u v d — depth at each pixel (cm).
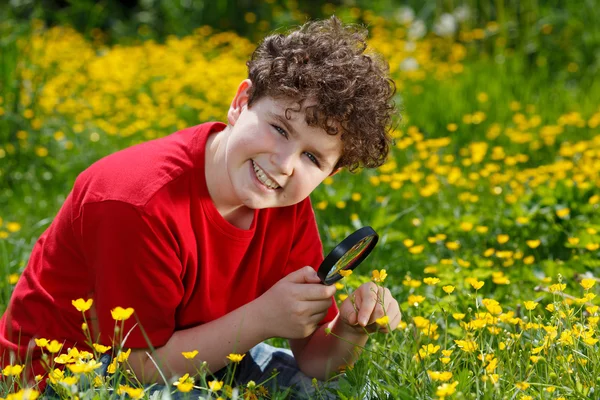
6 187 566
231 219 269
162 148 264
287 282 263
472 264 391
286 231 283
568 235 414
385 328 275
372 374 259
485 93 759
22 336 267
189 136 267
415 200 509
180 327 274
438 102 729
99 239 250
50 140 611
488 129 682
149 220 247
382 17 1066
